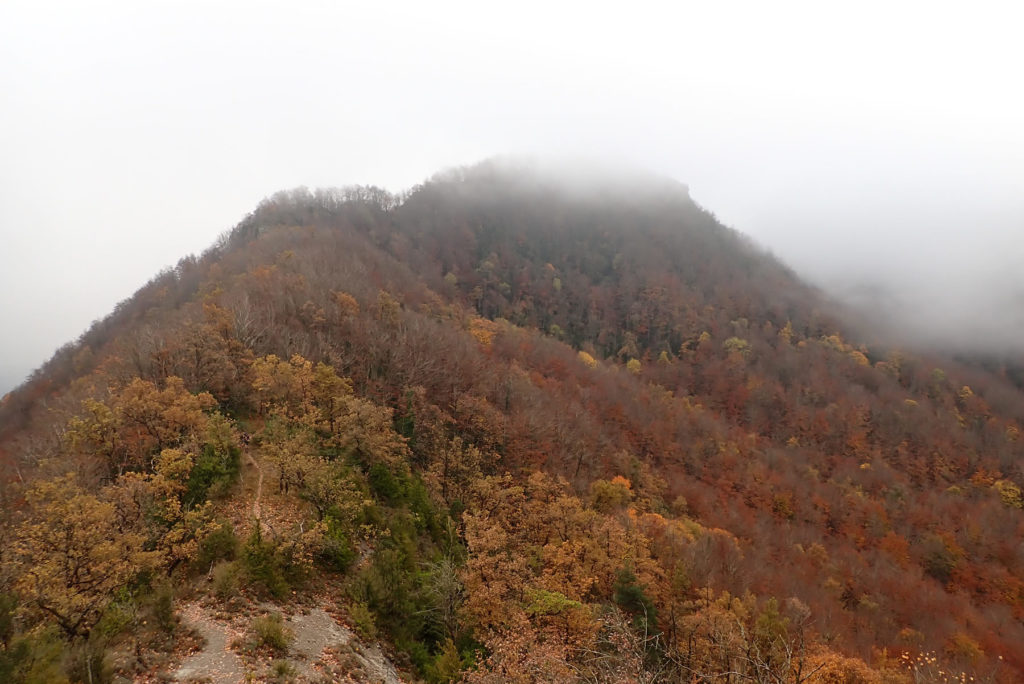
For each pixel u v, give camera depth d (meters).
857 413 159.00
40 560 24.64
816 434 151.12
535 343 143.38
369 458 47.66
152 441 41.59
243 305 69.88
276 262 109.94
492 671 24.75
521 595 33.19
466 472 57.47
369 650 27.25
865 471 134.00
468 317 140.50
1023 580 95.75
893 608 75.38
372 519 39.41
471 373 86.94
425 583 33.94
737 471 111.94
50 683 17.67
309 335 72.12
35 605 22.75
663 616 42.12
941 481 138.62
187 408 43.59
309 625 26.83
